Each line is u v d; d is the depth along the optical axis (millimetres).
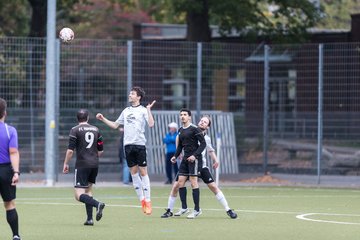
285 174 81062
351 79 79625
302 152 80562
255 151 82250
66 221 45625
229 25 95625
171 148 76062
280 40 96750
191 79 82375
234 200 60812
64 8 108750
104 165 79062
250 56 83500
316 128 80188
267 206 55750
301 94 83812
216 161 48500
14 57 76938
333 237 38688
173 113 80688
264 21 97312
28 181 76875
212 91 82312
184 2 91062
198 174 47031
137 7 141625
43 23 94875
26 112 77188
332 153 79375
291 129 81438
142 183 47156
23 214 49531
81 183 43375
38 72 77438
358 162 78375
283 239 37906
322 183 78938
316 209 53719
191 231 40875
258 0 96875
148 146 79875
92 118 78000
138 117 46969
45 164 75375
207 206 55406
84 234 39656
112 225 43594
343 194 67375
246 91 84188
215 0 92000
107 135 78625
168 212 47719
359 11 158000
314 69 83250
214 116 81625
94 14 138000
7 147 35125
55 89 75875
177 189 47594
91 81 77812
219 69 82375
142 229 41719
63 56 77188
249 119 82562
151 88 80938
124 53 78500
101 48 78000
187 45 81188
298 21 98688
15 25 115500
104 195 64750
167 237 38469
